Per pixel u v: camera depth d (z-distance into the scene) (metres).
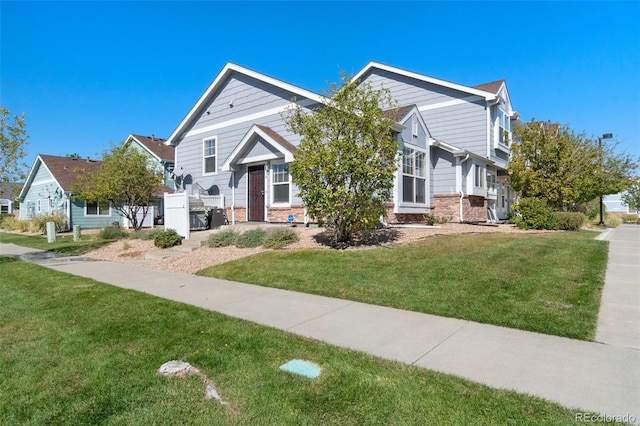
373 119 9.58
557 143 14.55
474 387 3.19
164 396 3.17
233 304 6.00
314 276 7.48
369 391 3.16
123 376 3.53
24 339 4.55
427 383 3.27
